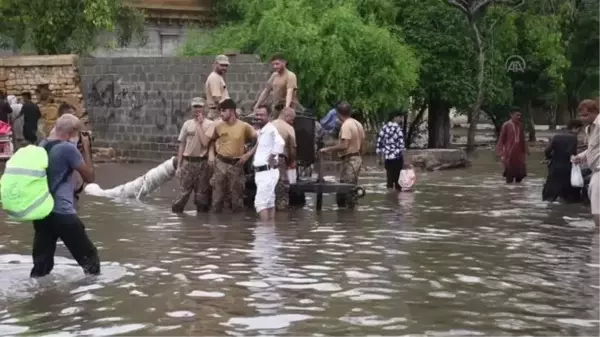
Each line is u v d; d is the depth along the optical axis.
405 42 35.75
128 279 9.75
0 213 15.64
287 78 16.70
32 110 27.91
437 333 7.46
